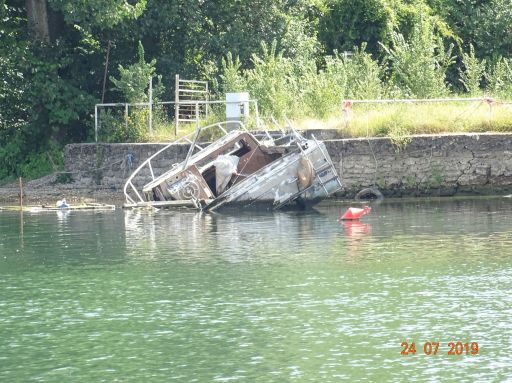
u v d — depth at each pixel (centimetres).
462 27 11069
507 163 7294
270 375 3122
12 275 4672
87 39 9762
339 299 4006
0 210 7438
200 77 10069
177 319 3781
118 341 3519
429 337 3456
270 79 8606
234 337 3528
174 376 3138
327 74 8694
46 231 6106
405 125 7556
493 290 4084
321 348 3372
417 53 8762
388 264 4675
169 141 8425
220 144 7469
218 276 4528
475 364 3177
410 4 10962
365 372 3130
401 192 7450
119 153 8400
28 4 9419
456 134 7375
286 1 10488
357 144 7462
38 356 3369
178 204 7169
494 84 8944
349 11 10781
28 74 9269
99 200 7950
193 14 9844
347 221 6234
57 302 4097
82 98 9344
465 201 7094
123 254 5172
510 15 10869
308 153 7019
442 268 4541
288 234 5753
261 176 7012
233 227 6141
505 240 5225
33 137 9456
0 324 3772
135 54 9962
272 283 4344
